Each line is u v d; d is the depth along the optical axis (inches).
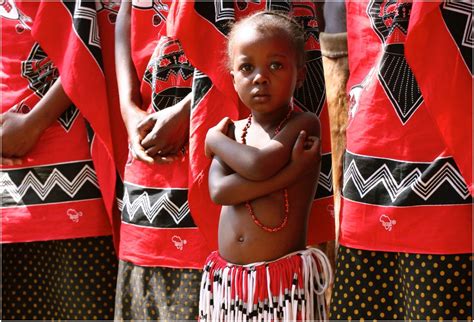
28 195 135.6
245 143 99.3
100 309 134.3
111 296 134.7
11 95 137.3
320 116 115.9
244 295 95.0
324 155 115.6
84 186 133.4
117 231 132.7
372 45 103.0
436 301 96.0
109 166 129.6
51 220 134.0
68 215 133.3
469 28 93.8
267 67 94.3
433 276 96.1
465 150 93.4
